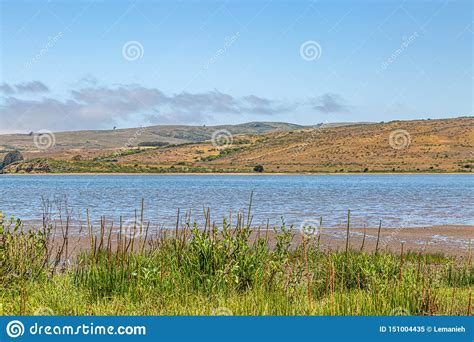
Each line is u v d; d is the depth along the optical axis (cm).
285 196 6475
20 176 16650
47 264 1189
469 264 1587
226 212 4116
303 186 9425
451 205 5075
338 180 12488
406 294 1066
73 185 10012
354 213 4159
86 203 5212
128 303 1033
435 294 1071
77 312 984
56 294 1050
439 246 2400
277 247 1196
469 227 3203
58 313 987
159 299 1029
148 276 1086
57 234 2412
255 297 1011
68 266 1300
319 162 16075
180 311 978
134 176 15912
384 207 4794
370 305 1012
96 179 13825
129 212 4119
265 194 6962
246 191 7725
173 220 3406
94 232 2531
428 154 16375
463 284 1390
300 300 1020
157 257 1246
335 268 1256
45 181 12369
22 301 1009
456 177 14012
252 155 17412
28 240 1162
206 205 4931
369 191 7719
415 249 2242
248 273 1120
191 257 1152
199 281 1111
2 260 1084
